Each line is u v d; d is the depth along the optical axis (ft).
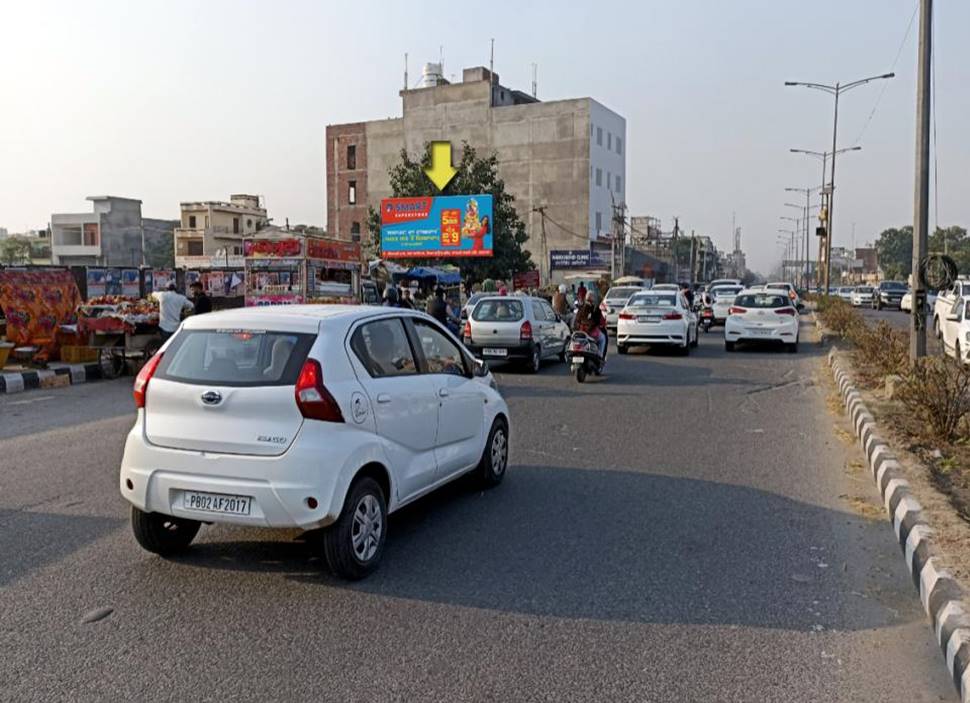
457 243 131.03
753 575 17.29
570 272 223.51
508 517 21.50
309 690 12.44
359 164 264.93
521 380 51.39
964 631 13.08
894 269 342.23
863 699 12.27
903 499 20.52
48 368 50.80
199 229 252.62
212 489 16.46
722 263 549.13
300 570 17.58
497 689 12.48
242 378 16.71
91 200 251.60
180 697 12.25
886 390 37.88
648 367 58.59
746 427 34.71
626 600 15.94
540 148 234.99
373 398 17.71
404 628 14.65
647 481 25.35
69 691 12.44
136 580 17.02
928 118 42.86
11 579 17.08
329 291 72.38
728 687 12.58
